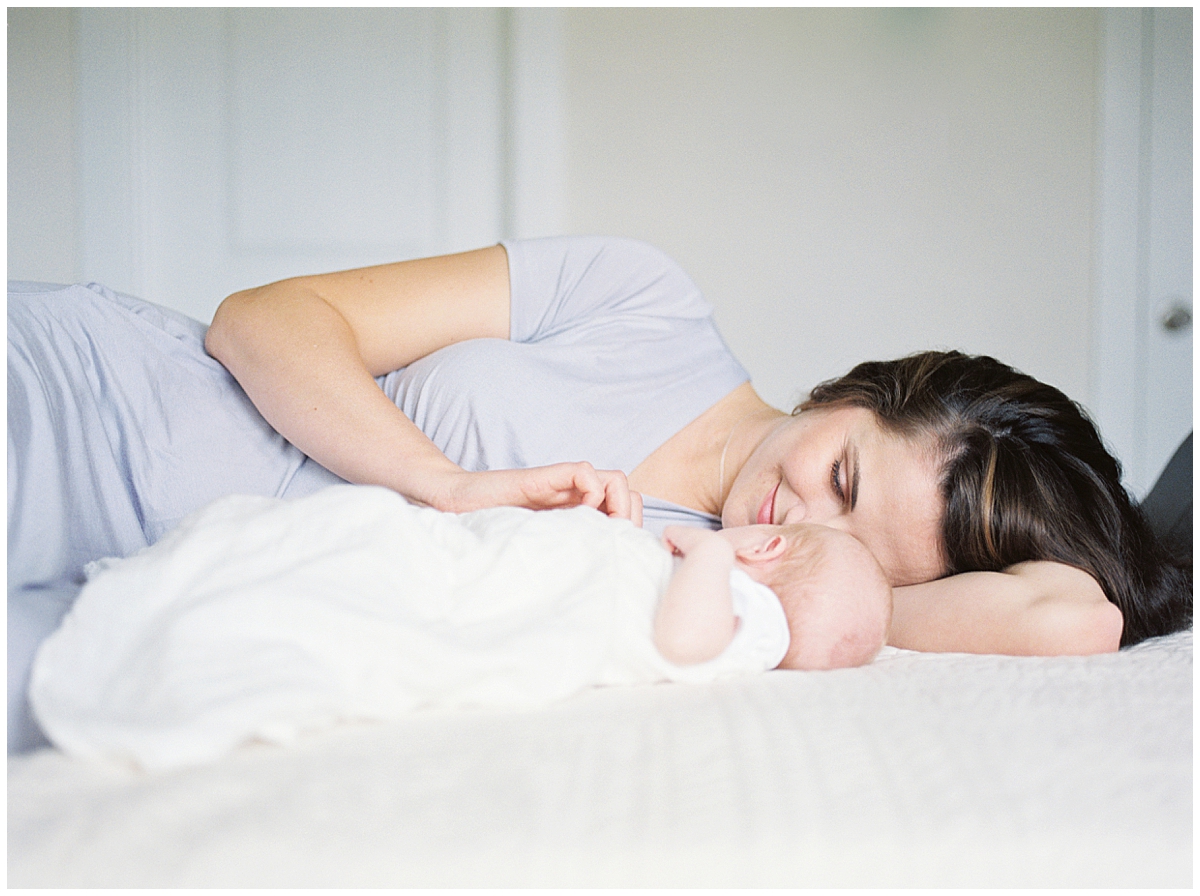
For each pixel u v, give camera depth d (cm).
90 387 98
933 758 56
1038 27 247
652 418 116
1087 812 50
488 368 107
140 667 58
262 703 55
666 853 46
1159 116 245
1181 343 249
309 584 64
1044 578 96
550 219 255
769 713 63
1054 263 252
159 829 46
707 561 78
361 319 108
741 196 254
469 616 70
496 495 88
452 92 260
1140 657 81
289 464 105
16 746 60
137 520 97
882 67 251
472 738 58
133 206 255
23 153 251
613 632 73
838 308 255
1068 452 105
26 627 63
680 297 127
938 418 102
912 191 253
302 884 43
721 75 252
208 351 106
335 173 262
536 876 45
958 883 46
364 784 51
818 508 104
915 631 96
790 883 45
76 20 250
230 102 259
